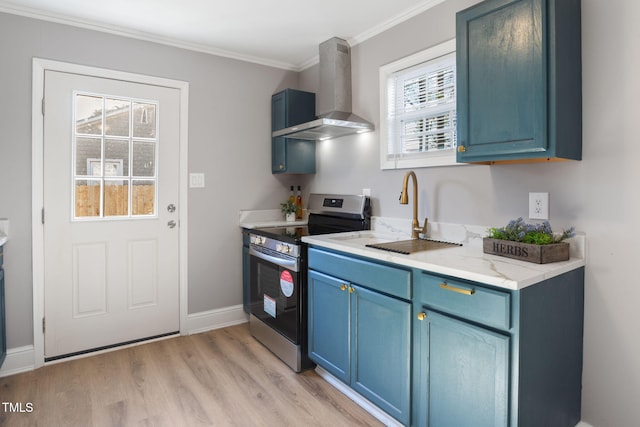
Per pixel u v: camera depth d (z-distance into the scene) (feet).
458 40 5.82
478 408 4.63
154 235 9.48
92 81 8.60
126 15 8.18
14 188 7.84
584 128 5.41
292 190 11.61
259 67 10.91
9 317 7.83
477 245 6.74
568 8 5.11
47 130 8.15
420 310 5.35
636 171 4.97
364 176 9.24
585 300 5.47
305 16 8.22
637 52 4.93
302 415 6.43
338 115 8.91
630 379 5.11
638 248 4.98
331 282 6.95
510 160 5.71
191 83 9.84
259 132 10.96
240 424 6.18
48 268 8.25
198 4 7.72
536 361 4.57
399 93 8.39
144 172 9.32
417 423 5.43
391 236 8.15
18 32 7.81
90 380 7.54
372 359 6.15
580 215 5.49
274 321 8.62
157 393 7.07
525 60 5.05
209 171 10.16
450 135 7.34
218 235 10.36
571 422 5.34
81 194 8.57
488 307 4.47
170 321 9.78
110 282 8.96
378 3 7.66
